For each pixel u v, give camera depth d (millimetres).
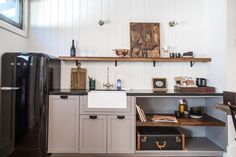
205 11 3188
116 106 2557
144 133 2709
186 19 3205
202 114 2963
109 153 2627
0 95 2510
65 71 3168
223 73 2691
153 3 3195
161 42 3211
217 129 2793
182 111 2936
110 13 3193
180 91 2828
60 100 2607
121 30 3197
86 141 2609
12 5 2859
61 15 3170
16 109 2457
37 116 2467
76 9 3180
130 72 3203
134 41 3176
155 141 2643
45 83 2518
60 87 3148
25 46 3098
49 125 2604
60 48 3170
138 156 2732
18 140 2473
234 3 2617
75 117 2609
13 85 2453
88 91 2709
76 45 3176
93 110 2602
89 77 3174
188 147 2709
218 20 2807
